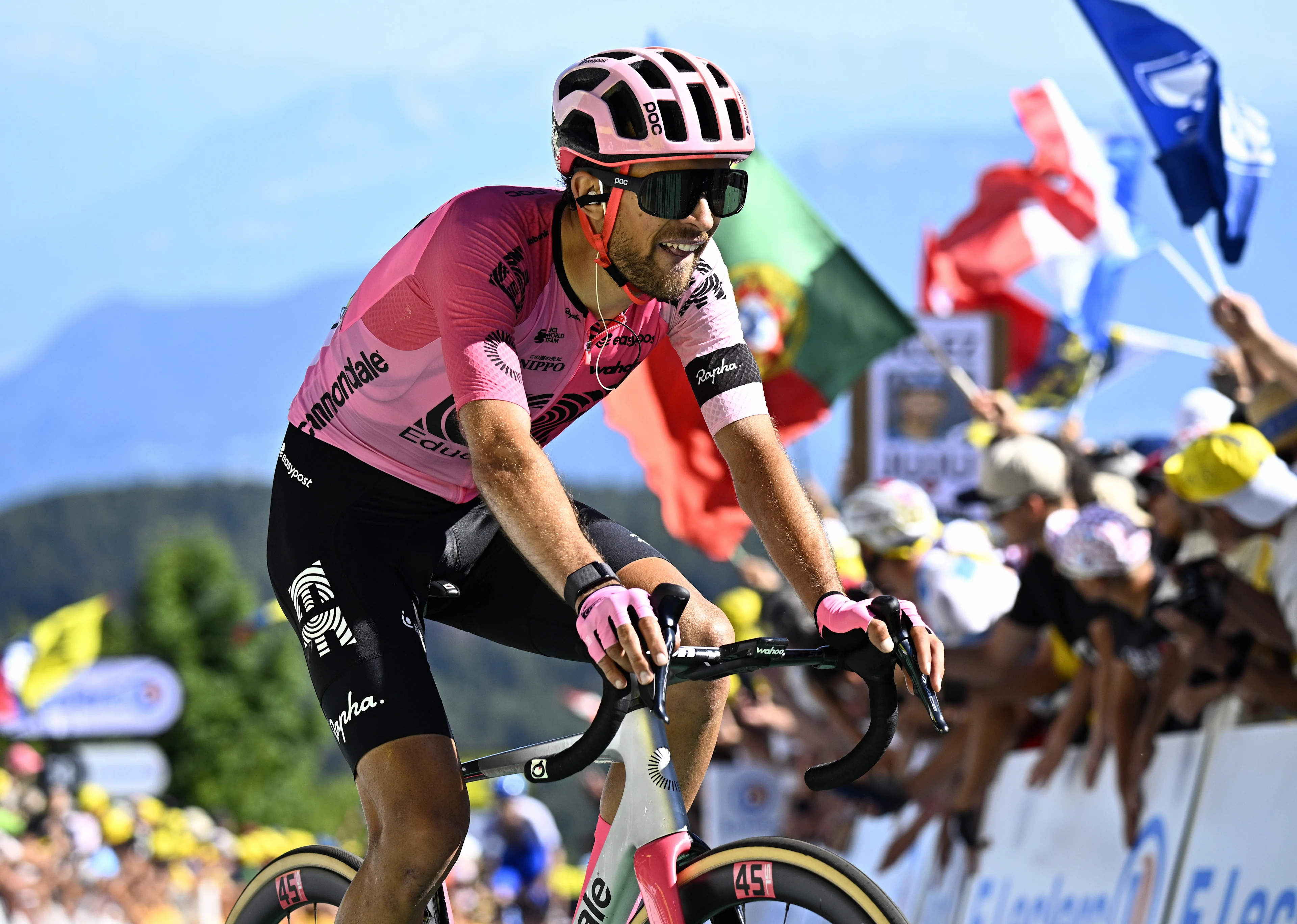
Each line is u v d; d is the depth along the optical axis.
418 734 7.43
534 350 7.88
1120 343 25.00
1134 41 16.73
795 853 6.82
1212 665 13.04
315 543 8.11
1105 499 16.59
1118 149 20.52
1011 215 20.98
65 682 86.12
